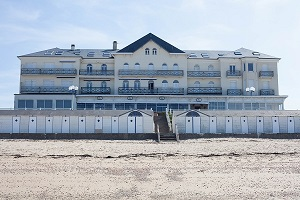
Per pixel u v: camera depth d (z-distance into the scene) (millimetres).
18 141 39906
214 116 49375
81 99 63000
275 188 21672
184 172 25469
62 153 32656
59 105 61844
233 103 64625
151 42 68312
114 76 66875
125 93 65500
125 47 68562
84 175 24375
